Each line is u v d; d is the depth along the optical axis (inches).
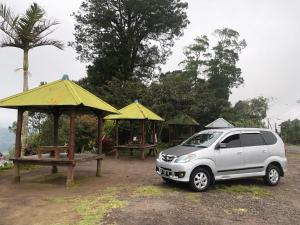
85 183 445.7
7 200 344.5
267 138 448.8
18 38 600.4
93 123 892.6
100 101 502.6
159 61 1717.5
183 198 354.3
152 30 1627.7
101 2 1544.0
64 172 546.6
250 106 1955.0
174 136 1242.6
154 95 1103.6
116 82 1253.1
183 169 381.1
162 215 288.4
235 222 281.0
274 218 298.2
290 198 380.5
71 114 425.1
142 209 304.3
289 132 2041.1
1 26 584.4
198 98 1210.0
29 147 756.0
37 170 569.3
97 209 302.8
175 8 1603.1
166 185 429.4
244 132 434.0
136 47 1603.1
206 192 390.0
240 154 416.5
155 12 1544.0
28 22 592.1
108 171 571.2
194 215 293.9
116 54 1562.5
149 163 711.7
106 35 1521.9
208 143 410.6
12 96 439.5
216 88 1834.4
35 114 866.1
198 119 1518.2
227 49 1875.0
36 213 296.2
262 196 382.0
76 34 1595.7
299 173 591.5
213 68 1851.6
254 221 286.8
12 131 892.6
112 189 400.2
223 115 1529.3
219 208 322.3
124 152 976.3
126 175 522.9
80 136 876.6
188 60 1913.1
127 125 1069.8
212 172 395.9
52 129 816.9
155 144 888.9
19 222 272.4
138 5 1483.8
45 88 445.4
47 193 379.6
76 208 308.3
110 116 804.6
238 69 1887.3
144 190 387.5
